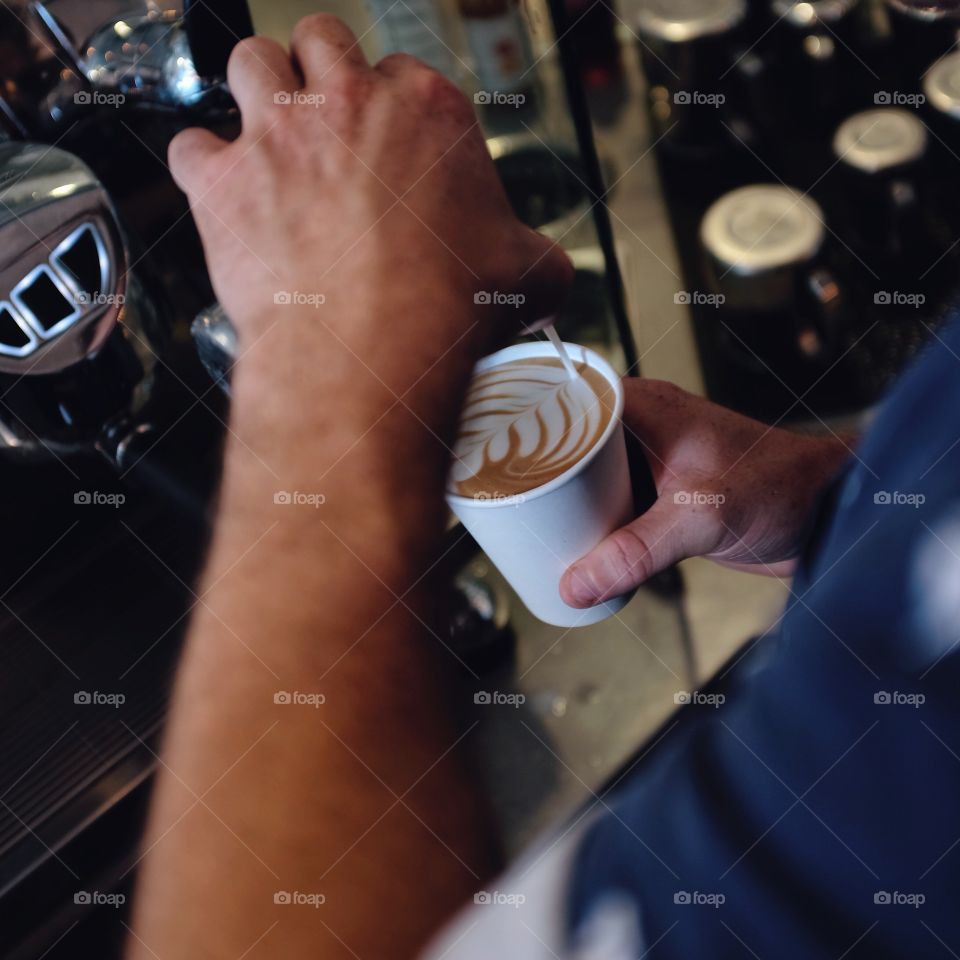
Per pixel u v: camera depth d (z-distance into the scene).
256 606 0.38
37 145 0.62
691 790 0.34
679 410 0.59
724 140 1.01
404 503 0.39
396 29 0.82
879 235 0.91
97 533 0.69
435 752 0.37
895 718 0.29
